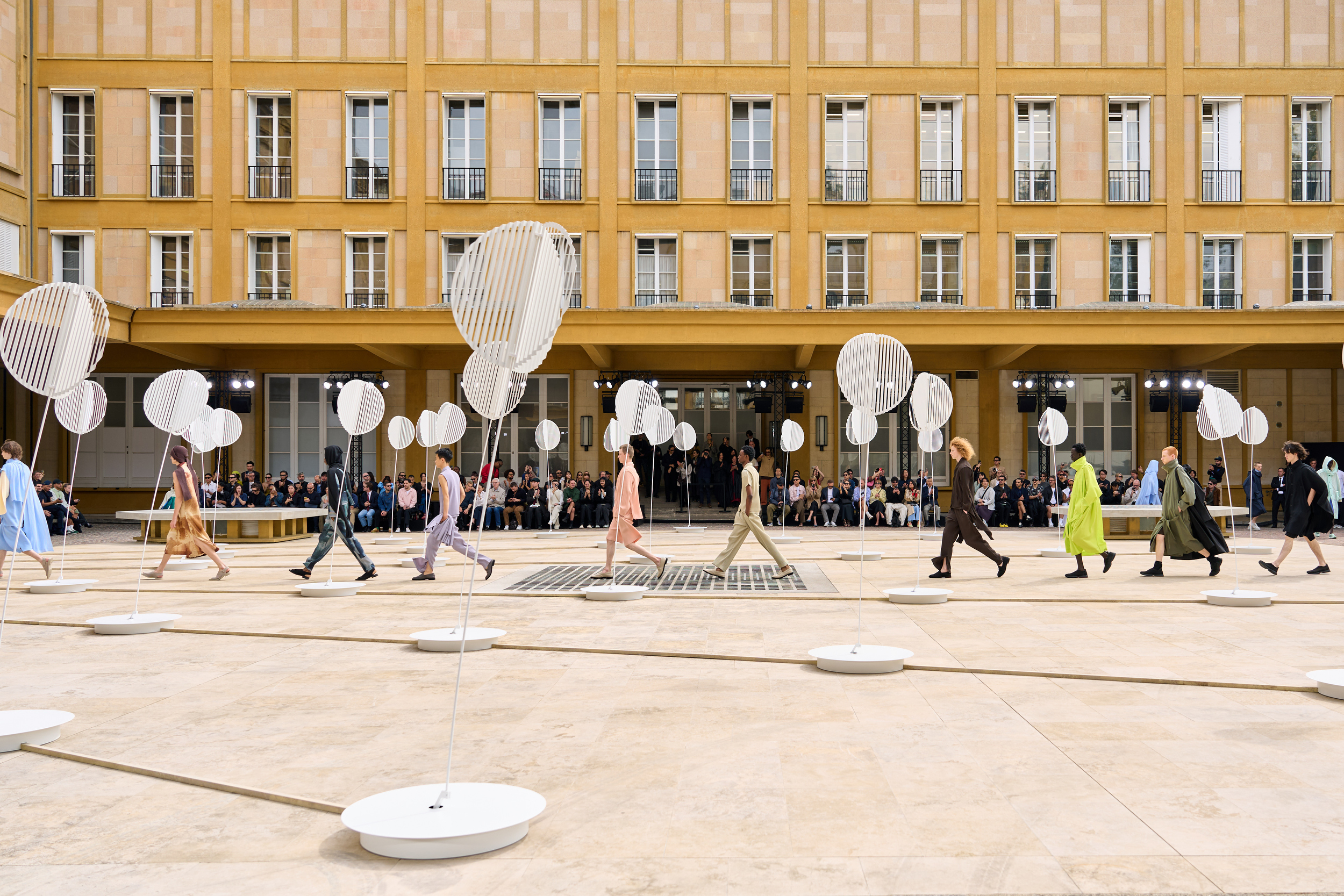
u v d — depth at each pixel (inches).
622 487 443.8
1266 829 130.0
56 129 992.9
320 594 398.6
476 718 196.1
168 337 856.3
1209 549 443.8
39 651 276.8
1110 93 1011.3
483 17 1011.3
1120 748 169.9
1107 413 1035.3
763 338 870.4
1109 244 1011.3
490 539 778.8
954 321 868.0
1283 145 1010.7
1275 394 1023.0
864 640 283.1
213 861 123.9
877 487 926.4
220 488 929.5
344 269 1001.5
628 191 1013.2
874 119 1016.2
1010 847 124.5
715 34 1015.6
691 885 113.7
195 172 995.9
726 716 195.8
